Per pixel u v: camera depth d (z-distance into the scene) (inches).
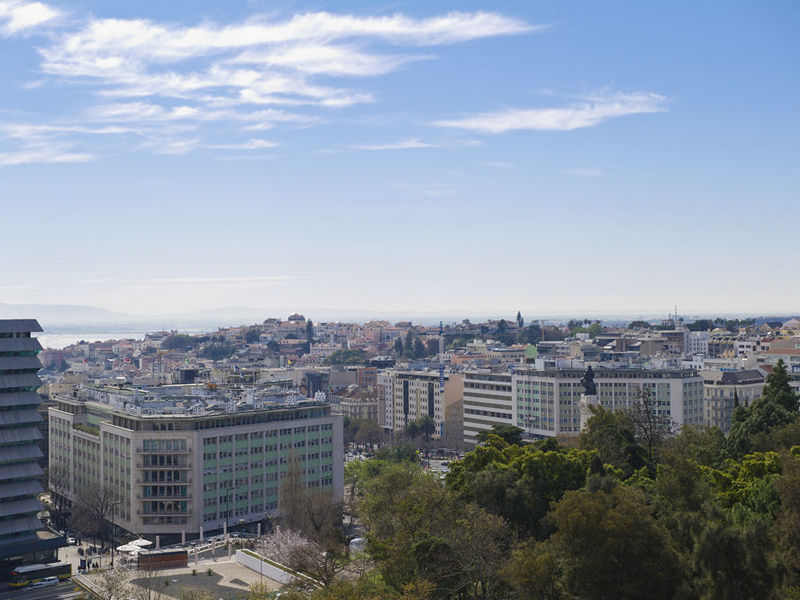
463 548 5876.0
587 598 4660.4
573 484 7239.2
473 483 7150.6
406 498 6919.3
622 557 4643.2
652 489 6496.1
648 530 4726.9
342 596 5364.2
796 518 4911.4
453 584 5816.9
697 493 5708.7
